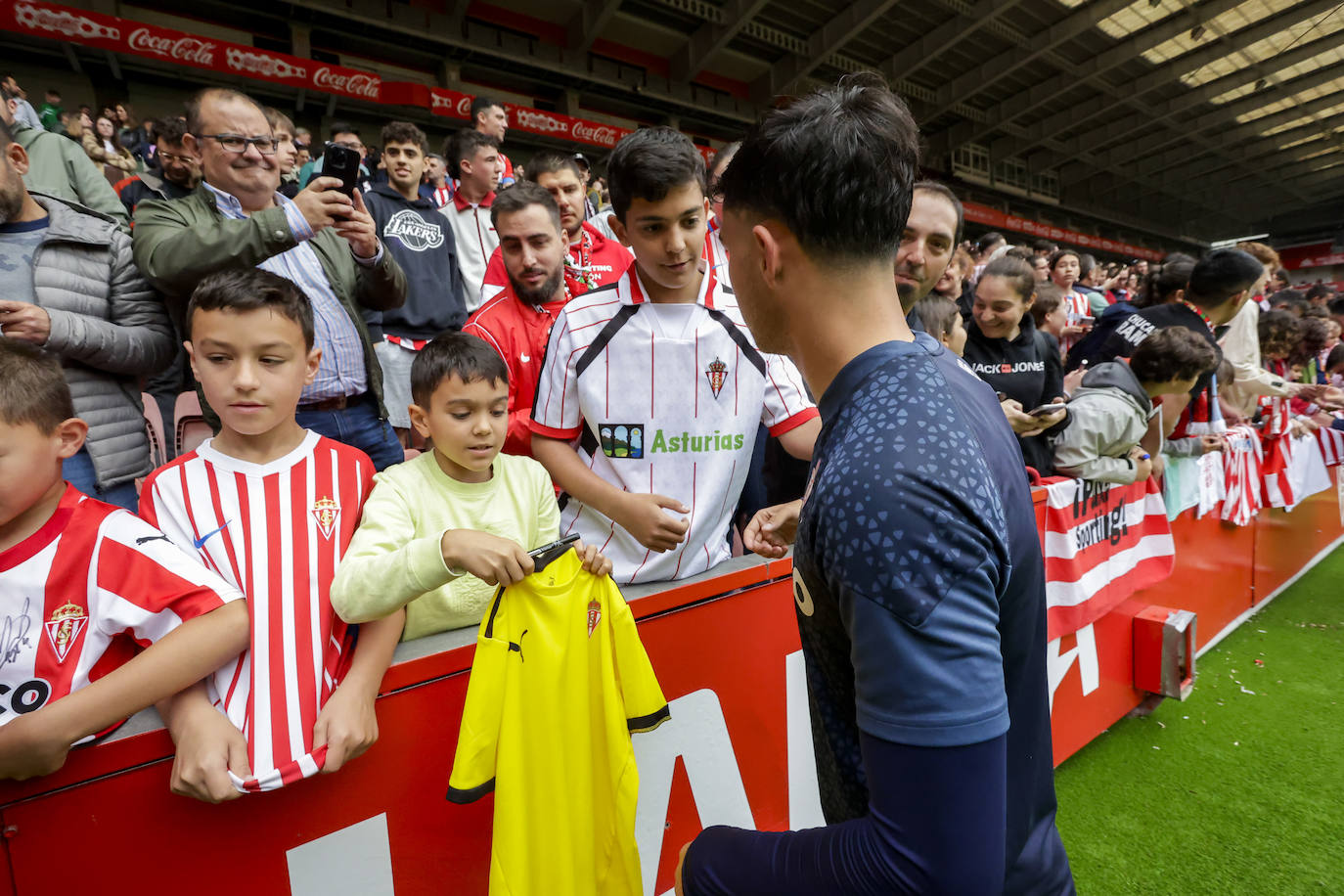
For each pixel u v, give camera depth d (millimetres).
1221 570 2865
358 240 1689
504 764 892
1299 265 35344
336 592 872
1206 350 1868
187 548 862
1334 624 3049
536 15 14406
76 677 766
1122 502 2068
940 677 419
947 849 405
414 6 13062
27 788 696
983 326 2213
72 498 799
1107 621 2115
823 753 631
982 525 454
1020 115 22016
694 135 18578
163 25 10961
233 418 876
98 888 740
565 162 2553
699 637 1229
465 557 842
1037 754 599
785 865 502
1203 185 31406
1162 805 1858
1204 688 2492
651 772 1179
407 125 2619
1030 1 15734
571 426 1209
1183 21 16734
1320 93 22062
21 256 1362
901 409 490
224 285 851
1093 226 31766
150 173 3086
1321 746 2111
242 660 836
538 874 931
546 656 927
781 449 1813
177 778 739
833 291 538
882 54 17609
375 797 908
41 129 1812
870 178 502
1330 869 1620
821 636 552
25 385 730
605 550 1240
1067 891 617
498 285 1921
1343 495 4176
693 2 14609
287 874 847
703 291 1219
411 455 2424
